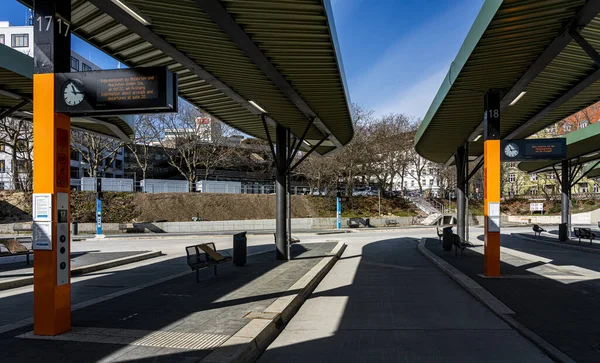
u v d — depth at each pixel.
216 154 46.84
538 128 16.86
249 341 5.34
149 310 7.02
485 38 7.55
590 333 5.87
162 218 33.66
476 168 18.98
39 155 5.72
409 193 56.38
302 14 6.37
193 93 11.40
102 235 26.47
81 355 4.82
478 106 12.55
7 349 5.03
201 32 7.05
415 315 7.31
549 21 6.93
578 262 13.93
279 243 14.12
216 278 10.40
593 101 12.80
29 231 28.00
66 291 5.85
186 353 4.88
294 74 9.20
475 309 7.68
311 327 6.63
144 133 40.72
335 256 15.67
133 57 8.96
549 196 59.28
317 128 15.27
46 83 5.82
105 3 5.88
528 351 5.31
